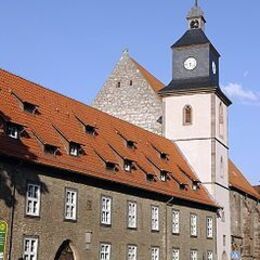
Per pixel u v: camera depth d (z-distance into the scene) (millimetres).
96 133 50094
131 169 50594
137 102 71250
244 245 74938
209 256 60781
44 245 39594
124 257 47531
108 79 73812
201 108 65625
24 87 45406
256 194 81812
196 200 58156
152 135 62031
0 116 38781
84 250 43250
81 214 43281
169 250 53500
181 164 62812
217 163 64875
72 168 42188
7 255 36375
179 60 67938
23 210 38094
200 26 68938
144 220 50562
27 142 40031
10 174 37406
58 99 48906
